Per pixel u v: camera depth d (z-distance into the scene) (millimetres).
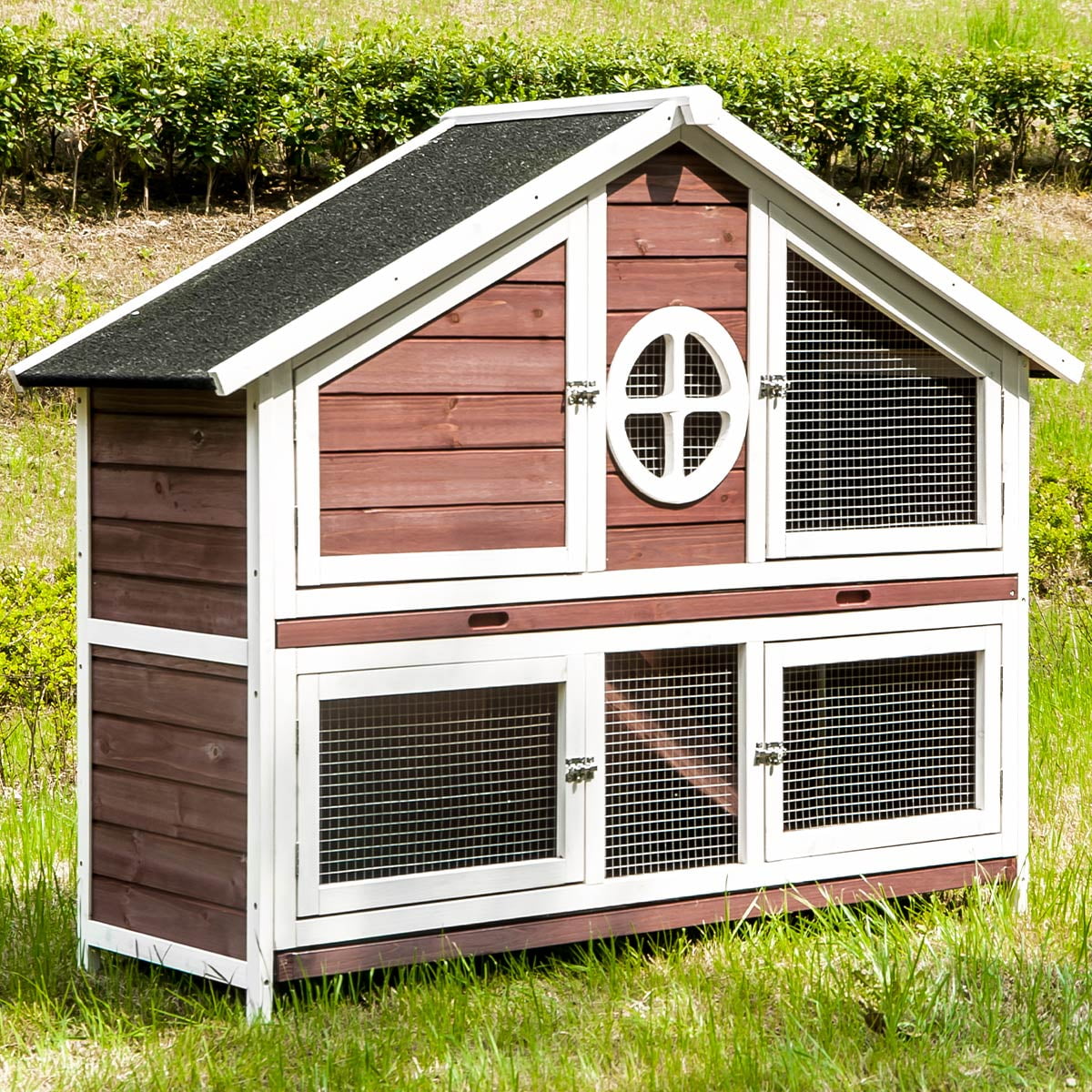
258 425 4934
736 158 5195
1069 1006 5078
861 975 5059
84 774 5188
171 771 5082
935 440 5379
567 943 5211
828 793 5348
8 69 9016
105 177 9531
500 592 5086
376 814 5051
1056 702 6387
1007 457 5410
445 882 5070
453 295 5039
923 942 5184
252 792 4969
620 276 5145
